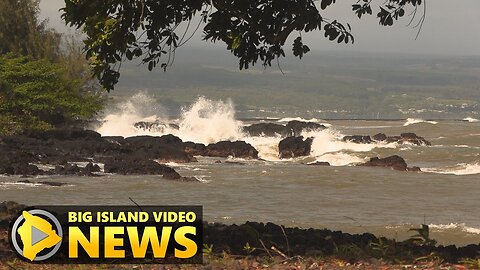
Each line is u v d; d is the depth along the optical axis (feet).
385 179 123.85
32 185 109.40
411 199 106.01
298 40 50.67
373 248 43.65
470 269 38.58
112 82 49.26
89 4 46.85
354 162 160.35
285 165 143.02
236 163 147.33
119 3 47.11
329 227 83.71
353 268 39.01
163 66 49.26
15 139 151.74
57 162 133.59
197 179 119.03
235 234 47.93
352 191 112.27
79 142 152.15
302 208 96.84
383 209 97.25
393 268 38.99
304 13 48.75
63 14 47.32
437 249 45.83
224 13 48.55
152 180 116.78
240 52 49.37
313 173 128.36
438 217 92.12
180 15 48.80
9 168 120.26
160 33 48.93
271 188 113.09
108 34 47.44
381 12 52.95
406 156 163.84
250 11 48.62
